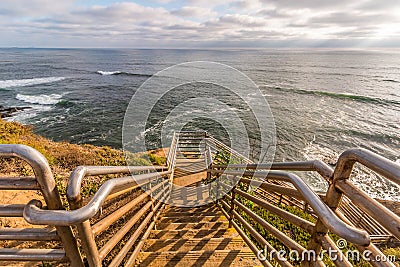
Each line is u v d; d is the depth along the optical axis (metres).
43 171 0.83
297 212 4.53
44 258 1.04
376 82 58.56
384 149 19.12
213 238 2.84
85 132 21.03
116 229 3.08
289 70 79.81
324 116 27.77
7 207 0.88
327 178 1.05
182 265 2.37
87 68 81.50
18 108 28.84
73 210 0.87
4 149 0.81
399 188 12.12
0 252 1.02
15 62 106.38
